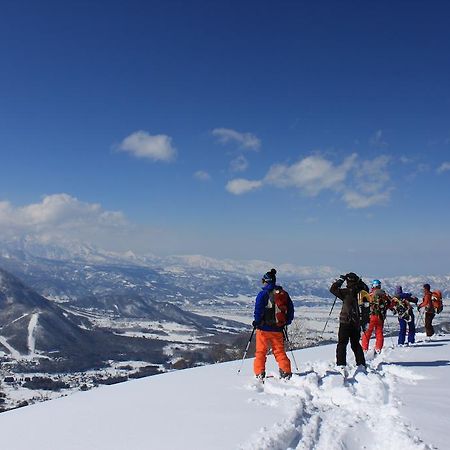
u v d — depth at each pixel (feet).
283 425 18.35
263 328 29.86
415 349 43.88
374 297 42.29
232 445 16.31
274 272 30.99
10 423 22.06
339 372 30.66
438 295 56.54
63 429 19.93
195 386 29.22
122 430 19.16
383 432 18.38
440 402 22.75
